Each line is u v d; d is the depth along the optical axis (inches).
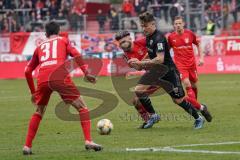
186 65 1834.4
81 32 4065.0
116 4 4803.2
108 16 4220.0
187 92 1815.9
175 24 1835.6
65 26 4217.5
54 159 1056.8
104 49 3882.9
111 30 4143.7
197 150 1121.4
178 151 1114.7
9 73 3900.1
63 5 4404.5
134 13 4256.9
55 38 1142.3
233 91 2591.0
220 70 3769.7
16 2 4439.0
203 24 4023.1
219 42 3782.0
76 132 1461.6
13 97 2561.5
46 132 1469.0
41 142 1294.3
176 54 1840.6
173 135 1352.1
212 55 3804.1
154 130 1455.5
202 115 1651.1
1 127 1592.0
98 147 1128.2
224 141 1235.2
